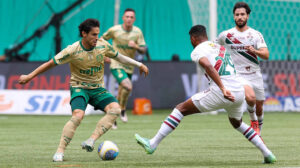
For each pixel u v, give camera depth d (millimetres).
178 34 65125
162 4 64875
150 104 53375
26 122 42125
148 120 44188
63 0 64125
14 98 51062
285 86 58938
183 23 65125
